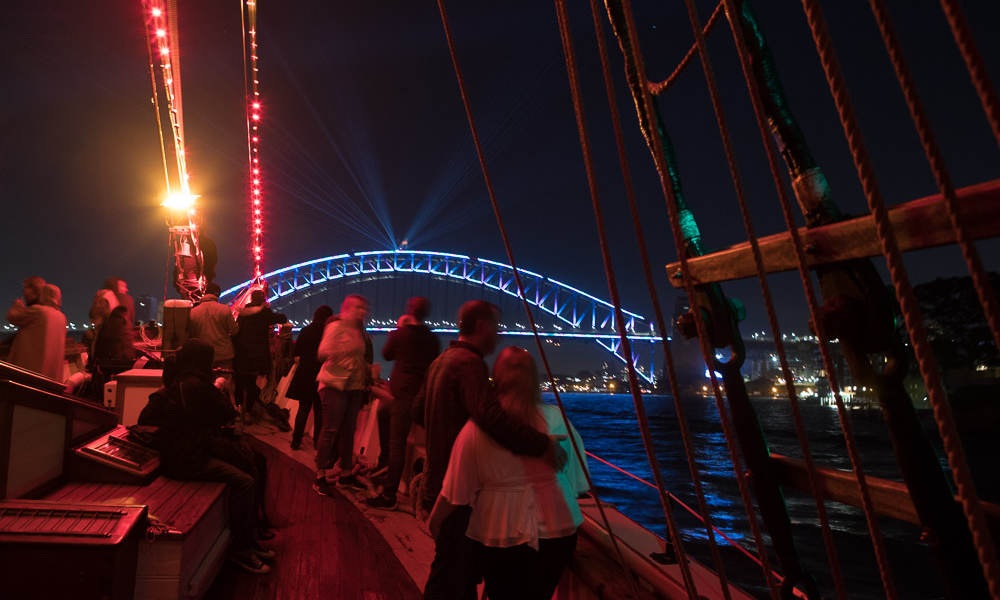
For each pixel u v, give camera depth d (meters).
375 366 6.21
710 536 0.75
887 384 0.75
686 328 1.05
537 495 2.14
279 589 3.15
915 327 0.46
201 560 2.88
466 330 2.79
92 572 2.18
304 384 6.71
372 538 3.94
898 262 0.47
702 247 1.08
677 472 32.06
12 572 2.15
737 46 0.68
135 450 3.41
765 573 0.73
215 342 7.23
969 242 0.43
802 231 0.79
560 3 0.87
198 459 3.40
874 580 13.68
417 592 3.12
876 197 0.49
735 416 1.05
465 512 2.20
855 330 0.76
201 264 9.26
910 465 0.73
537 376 2.31
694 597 0.80
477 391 2.25
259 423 8.57
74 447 3.26
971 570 0.71
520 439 2.14
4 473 2.47
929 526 0.73
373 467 5.41
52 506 2.37
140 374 6.14
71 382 6.57
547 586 2.14
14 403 2.56
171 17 7.82
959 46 0.41
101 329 6.92
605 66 0.80
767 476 1.02
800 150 0.86
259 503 3.98
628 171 0.79
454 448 2.24
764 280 0.68
